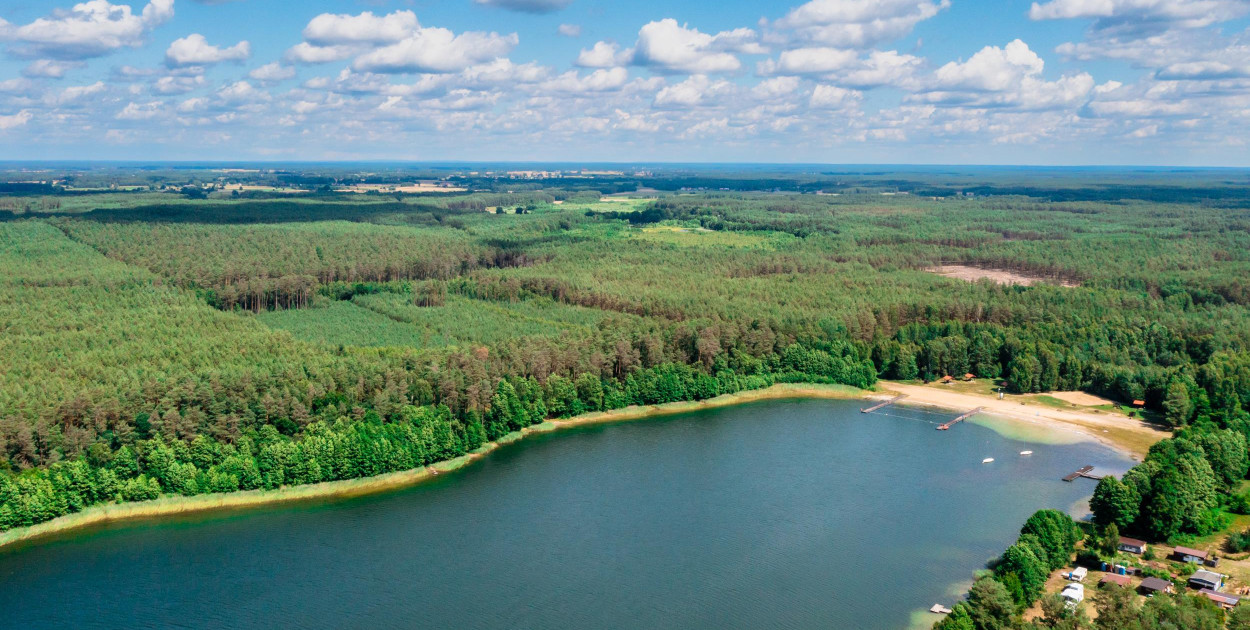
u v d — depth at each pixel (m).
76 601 168.88
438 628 160.62
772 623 161.88
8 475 196.75
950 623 144.38
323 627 160.88
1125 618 140.50
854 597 170.75
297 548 190.25
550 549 191.12
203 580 176.50
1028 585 160.50
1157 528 185.50
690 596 171.62
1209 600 150.12
